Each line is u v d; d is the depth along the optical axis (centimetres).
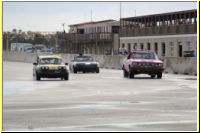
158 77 5166
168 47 11238
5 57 13800
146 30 12069
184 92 3362
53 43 17125
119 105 2550
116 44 13625
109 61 8338
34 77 5059
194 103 2636
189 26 10419
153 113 2208
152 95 3136
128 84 4200
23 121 1953
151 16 12031
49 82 4494
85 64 6353
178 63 6269
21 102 2709
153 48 11831
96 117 2077
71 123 1897
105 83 4334
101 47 13925
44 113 2217
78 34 14650
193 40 10256
